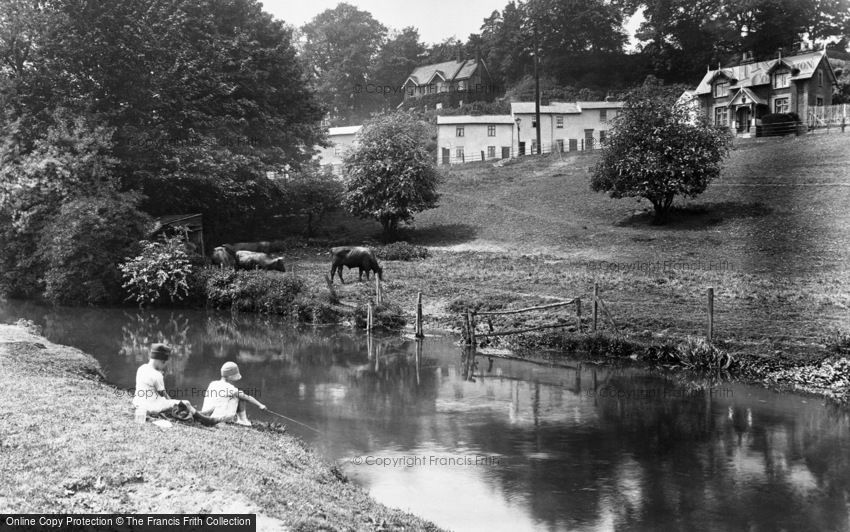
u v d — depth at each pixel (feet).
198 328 99.19
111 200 121.70
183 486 30.50
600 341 81.15
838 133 207.41
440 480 43.65
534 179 214.28
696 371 73.10
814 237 133.49
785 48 337.52
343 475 41.37
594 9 371.15
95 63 136.36
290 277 114.62
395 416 57.41
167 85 146.51
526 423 55.88
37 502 27.61
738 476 44.91
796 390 65.67
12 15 132.67
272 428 49.26
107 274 120.06
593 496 41.52
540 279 117.70
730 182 179.83
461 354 82.79
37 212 123.95
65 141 126.11
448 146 291.38
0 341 64.69
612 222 165.78
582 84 361.30
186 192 150.92
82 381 52.39
